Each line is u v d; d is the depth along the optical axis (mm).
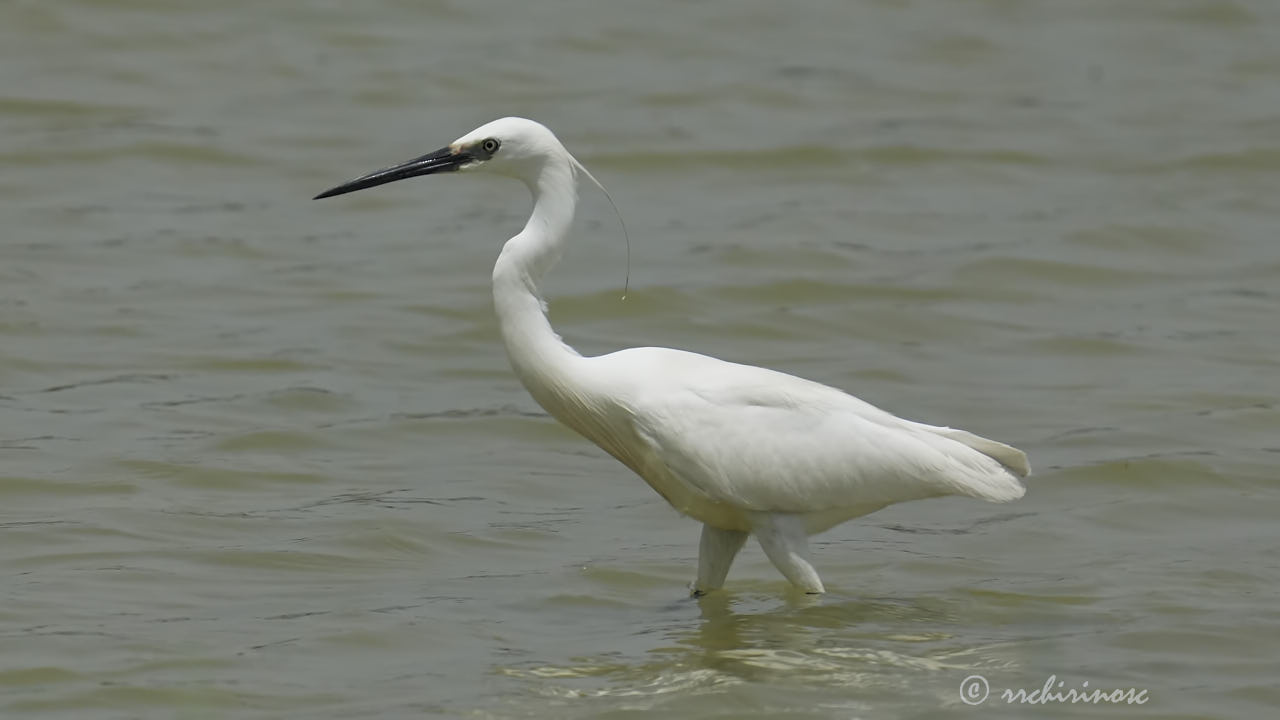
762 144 24672
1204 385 15883
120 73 26578
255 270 19359
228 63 27453
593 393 9984
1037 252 20406
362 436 14102
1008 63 29812
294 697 8766
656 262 19906
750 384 9938
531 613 10227
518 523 12133
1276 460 13562
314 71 27312
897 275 19469
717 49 29609
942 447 9961
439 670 9195
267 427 14195
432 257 20109
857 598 10586
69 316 17344
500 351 16906
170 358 16188
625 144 24531
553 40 29484
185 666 9156
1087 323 18078
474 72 27531
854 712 8617
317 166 23328
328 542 11445
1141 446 14055
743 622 10047
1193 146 25156
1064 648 9562
